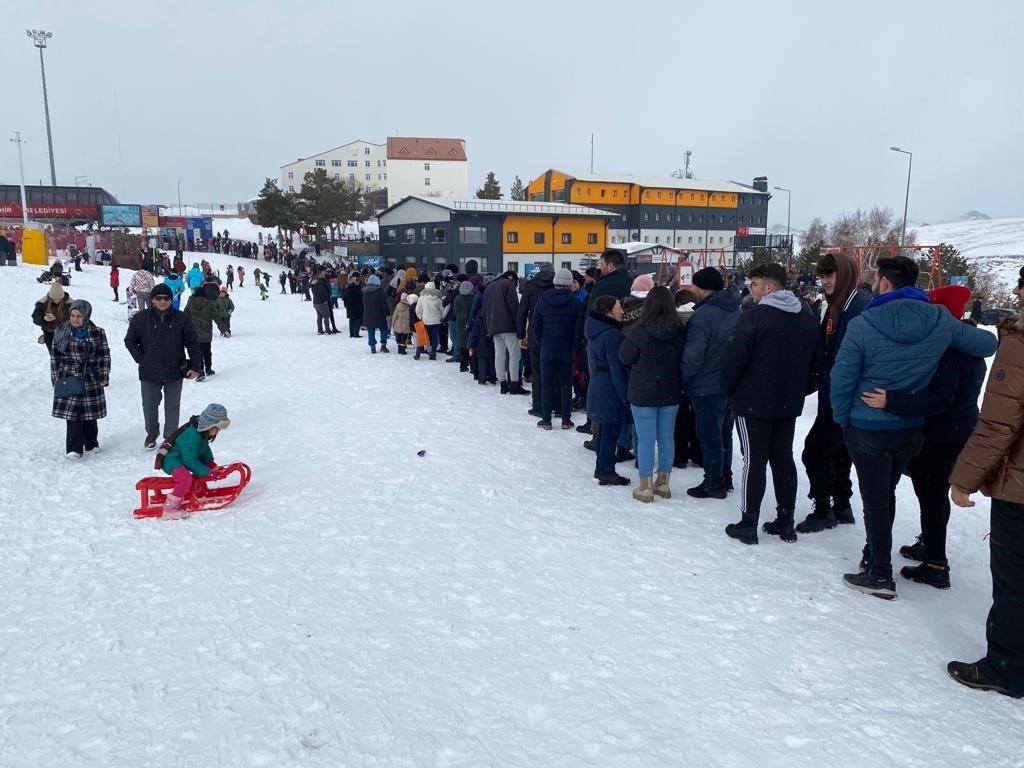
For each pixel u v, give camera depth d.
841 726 2.97
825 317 4.98
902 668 3.40
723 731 2.96
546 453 7.40
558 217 50.25
